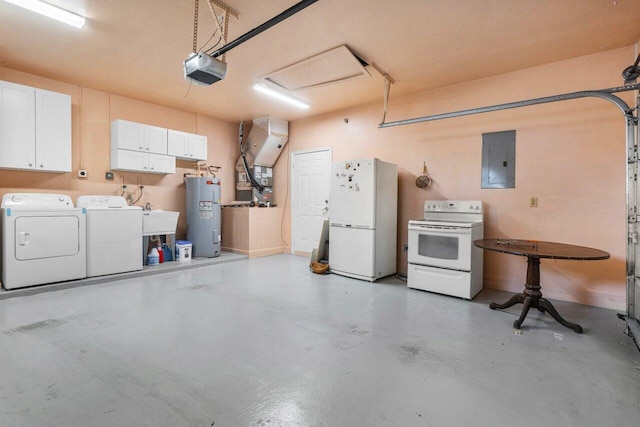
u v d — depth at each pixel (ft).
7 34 9.99
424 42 10.25
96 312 9.59
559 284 11.40
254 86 14.23
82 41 10.44
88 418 4.90
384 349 7.38
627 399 5.53
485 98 12.91
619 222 10.37
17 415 4.94
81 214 12.62
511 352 7.27
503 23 9.09
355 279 14.08
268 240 19.92
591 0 7.94
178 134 17.13
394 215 14.90
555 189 11.44
